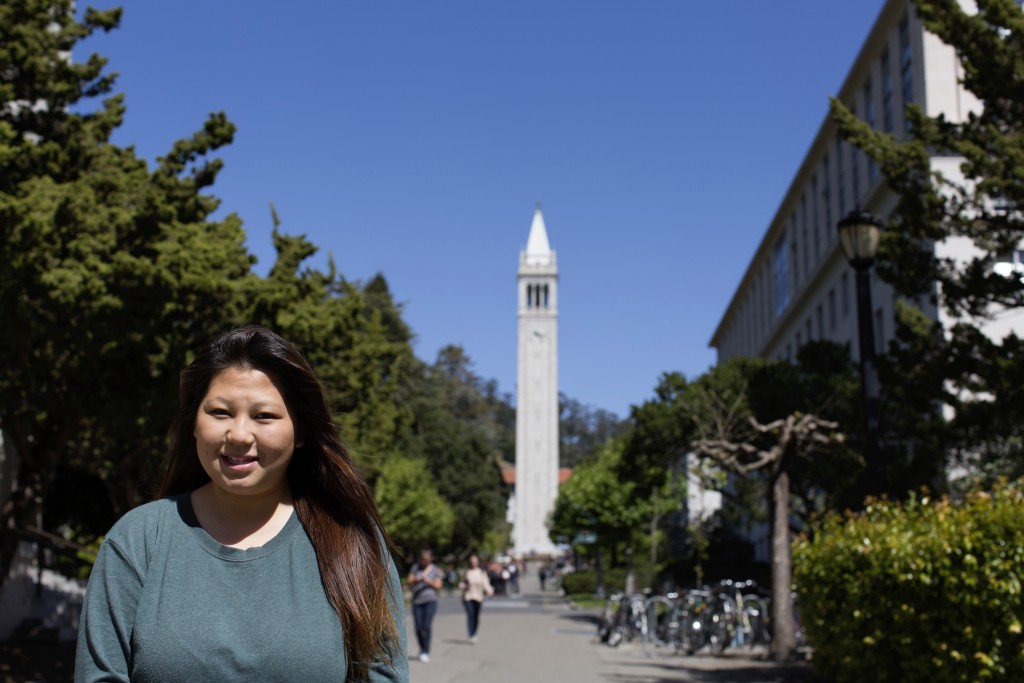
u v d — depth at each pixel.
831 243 46.69
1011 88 12.84
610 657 18.75
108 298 12.59
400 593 2.74
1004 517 7.61
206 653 2.35
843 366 30.59
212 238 16.50
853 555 10.06
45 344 13.36
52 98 14.85
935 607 8.30
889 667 9.38
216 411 2.60
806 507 29.11
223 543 2.55
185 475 2.83
